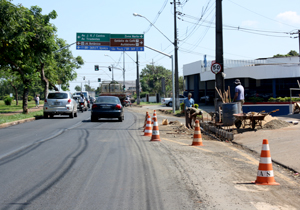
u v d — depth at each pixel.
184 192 5.46
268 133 11.37
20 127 16.05
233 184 6.00
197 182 6.10
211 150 9.84
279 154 8.54
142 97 81.69
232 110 13.36
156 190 5.56
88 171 6.88
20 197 5.15
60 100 22.48
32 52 23.14
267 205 4.83
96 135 12.98
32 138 11.89
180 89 89.38
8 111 34.25
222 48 16.56
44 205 4.79
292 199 5.18
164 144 10.86
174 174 6.69
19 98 127.56
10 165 7.41
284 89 35.00
